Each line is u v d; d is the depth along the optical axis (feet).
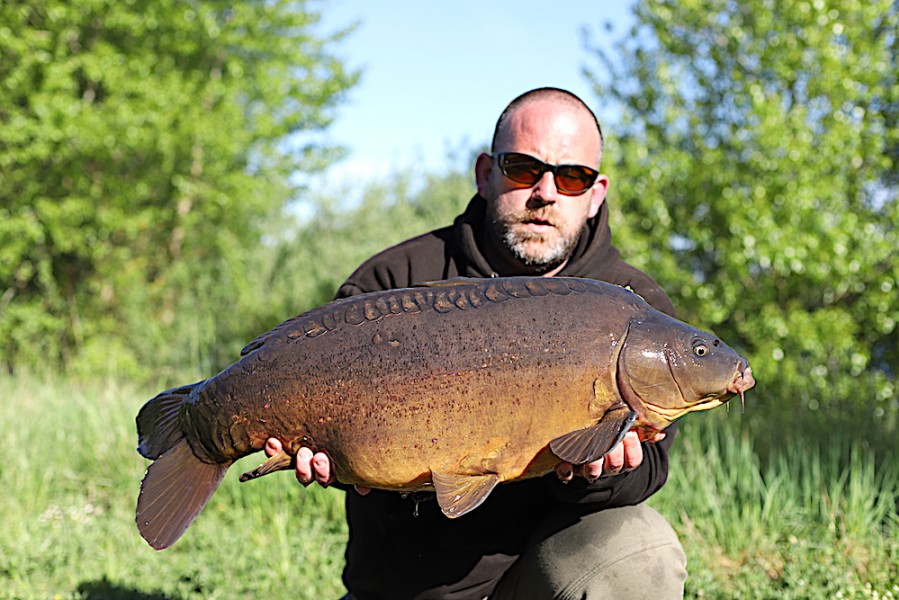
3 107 49.08
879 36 38.58
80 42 53.47
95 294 54.65
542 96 10.40
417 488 8.45
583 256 10.62
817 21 36.70
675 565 9.77
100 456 22.76
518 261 10.39
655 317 8.55
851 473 18.25
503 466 8.24
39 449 23.32
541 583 9.78
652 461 9.79
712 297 38.32
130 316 53.21
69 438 24.13
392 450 8.20
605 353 8.27
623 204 39.17
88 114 48.29
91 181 52.31
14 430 24.00
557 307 8.39
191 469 8.73
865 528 16.03
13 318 51.03
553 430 8.20
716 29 40.37
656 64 41.42
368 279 11.04
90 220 52.39
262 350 8.50
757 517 16.75
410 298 8.50
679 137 41.29
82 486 21.83
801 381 34.53
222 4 55.98
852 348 36.94
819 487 17.79
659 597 9.59
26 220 48.85
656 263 38.01
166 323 54.70
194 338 41.57
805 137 36.24
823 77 36.78
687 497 17.63
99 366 47.83
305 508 19.36
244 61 59.21
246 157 59.26
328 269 54.54
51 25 50.21
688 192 39.09
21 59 48.24
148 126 50.49
